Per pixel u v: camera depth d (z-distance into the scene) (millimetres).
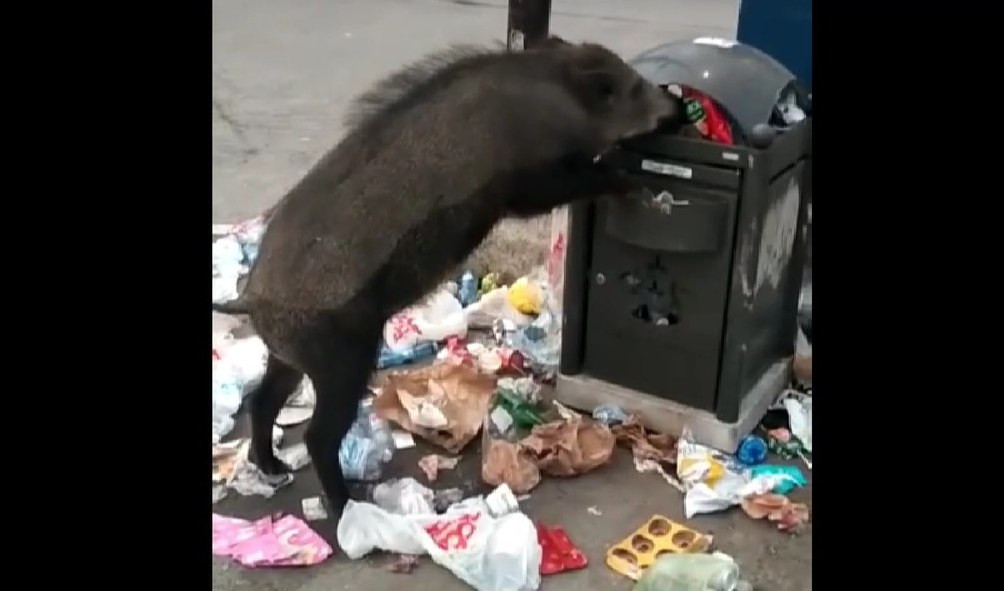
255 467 2812
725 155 2707
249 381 3135
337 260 2445
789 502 2701
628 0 8828
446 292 3607
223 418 2998
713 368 2906
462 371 3109
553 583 2463
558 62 2688
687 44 2906
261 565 2498
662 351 2969
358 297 2463
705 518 2695
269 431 2758
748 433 2971
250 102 5875
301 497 2756
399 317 3439
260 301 2467
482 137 2607
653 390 3020
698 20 8031
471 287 3678
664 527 2652
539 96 2646
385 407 3037
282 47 7117
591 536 2623
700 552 2547
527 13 3262
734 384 2873
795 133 2863
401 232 2500
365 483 2773
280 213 2537
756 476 2791
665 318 2938
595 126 2689
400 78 2664
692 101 2754
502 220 2828
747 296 2807
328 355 2471
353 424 2695
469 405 3020
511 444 2830
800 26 3346
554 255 3375
